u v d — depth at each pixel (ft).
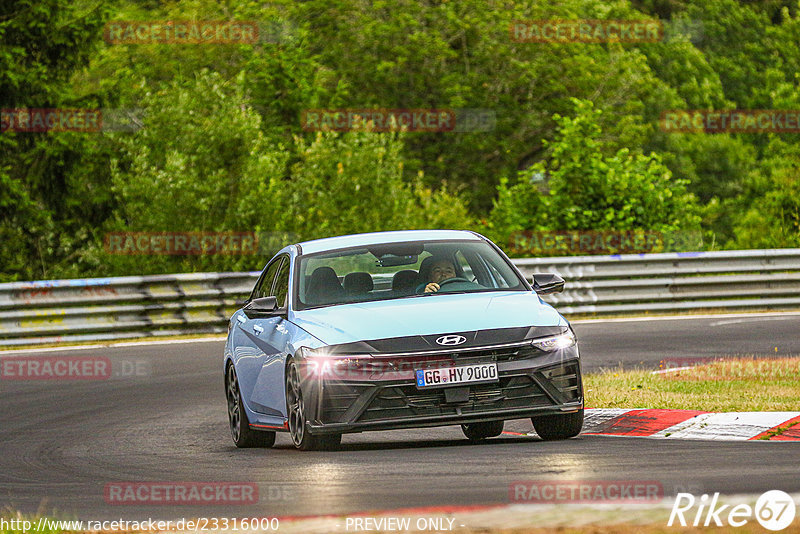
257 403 118.42
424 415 99.66
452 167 596.29
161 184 334.24
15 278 373.20
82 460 115.85
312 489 85.71
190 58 537.65
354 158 360.28
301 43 535.19
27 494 94.63
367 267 120.06
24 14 392.88
